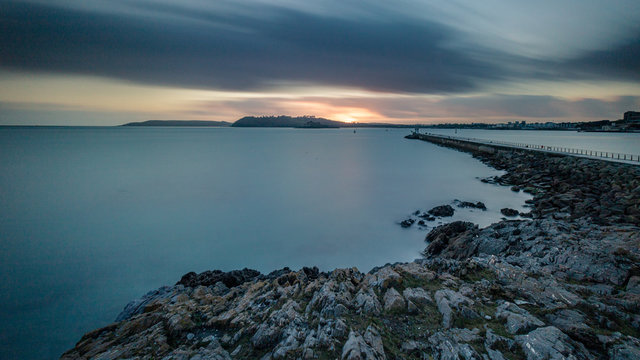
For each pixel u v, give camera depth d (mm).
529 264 13250
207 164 75750
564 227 17547
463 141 102750
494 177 50844
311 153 102812
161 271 22109
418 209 34531
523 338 7809
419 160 80625
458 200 36188
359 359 7246
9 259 23938
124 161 81000
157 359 8633
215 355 8383
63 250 25594
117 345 9930
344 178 55781
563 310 9320
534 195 38000
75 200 41562
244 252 24891
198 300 13086
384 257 23031
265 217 33781
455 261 13742
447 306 9602
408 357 7688
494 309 9617
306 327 9258
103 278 21109
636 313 9250
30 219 33531
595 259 12617
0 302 18219
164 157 90750
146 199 42062
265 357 8203
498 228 20156
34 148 119562
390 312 9656
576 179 38312
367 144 149875
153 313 11680
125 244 26766
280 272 18016
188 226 31188
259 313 10539
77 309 17625
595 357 7355
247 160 83875
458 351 7672
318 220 32188
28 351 14336
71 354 9875
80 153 100625
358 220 31516
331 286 11773
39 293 19219
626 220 21297
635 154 61719
